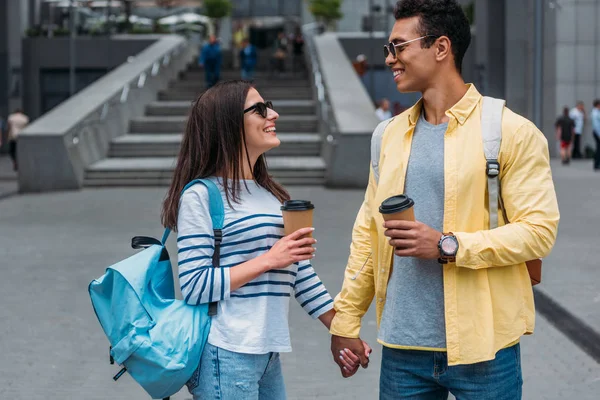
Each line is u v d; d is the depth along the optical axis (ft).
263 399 11.78
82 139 68.85
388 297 11.09
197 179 11.25
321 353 22.79
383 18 126.52
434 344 10.66
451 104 10.95
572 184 69.62
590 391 19.40
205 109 11.37
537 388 19.71
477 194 10.58
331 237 41.65
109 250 38.88
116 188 67.05
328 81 78.69
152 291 11.01
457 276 10.52
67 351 23.16
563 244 39.70
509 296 10.66
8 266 35.45
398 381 11.08
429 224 10.73
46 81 125.49
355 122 65.92
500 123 10.66
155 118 82.84
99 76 125.49
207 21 137.08
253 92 11.43
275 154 73.82
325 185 66.13
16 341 24.12
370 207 11.71
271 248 11.05
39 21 131.64
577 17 105.09
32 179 65.62
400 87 11.04
